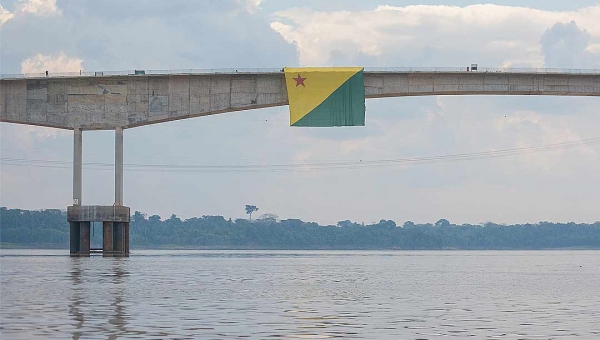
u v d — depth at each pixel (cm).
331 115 12400
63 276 7731
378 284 7062
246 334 3450
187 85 12662
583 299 5478
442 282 7538
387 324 3844
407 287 6656
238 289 6159
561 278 8656
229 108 12625
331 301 5100
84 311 4303
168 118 12694
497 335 3497
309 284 6938
